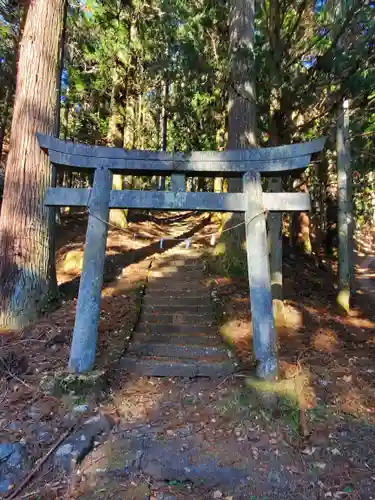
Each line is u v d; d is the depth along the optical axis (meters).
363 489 2.82
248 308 6.17
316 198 15.91
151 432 3.42
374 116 9.07
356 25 5.79
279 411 3.61
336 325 6.77
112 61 12.26
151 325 5.84
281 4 6.55
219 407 3.76
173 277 7.68
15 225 5.65
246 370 4.27
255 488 2.86
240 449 3.22
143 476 2.96
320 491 2.81
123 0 11.04
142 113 16.23
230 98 7.69
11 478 2.85
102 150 4.33
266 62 6.07
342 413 3.78
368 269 14.39
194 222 16.41
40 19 5.97
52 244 6.10
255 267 4.13
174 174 4.34
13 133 5.90
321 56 6.06
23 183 5.73
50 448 3.12
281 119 6.78
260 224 4.16
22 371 4.22
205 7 8.19
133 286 7.16
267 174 4.34
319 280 10.38
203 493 2.83
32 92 5.85
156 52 10.38
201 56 6.79
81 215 14.62
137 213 16.42
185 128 15.48
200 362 4.66
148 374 4.50
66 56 12.70
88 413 3.58
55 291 6.15
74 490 2.80
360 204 20.00
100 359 4.59
